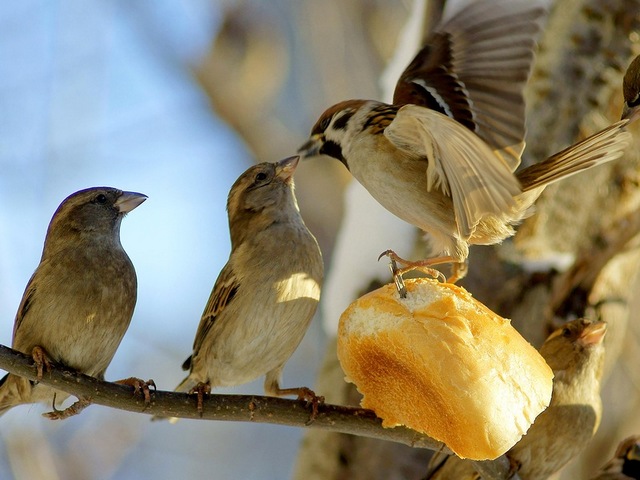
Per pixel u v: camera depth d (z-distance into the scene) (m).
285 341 10.64
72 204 10.83
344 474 11.94
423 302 8.28
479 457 8.00
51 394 10.42
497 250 11.58
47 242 10.84
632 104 9.12
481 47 8.42
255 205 10.94
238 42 19.45
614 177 11.57
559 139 11.59
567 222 11.56
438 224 9.01
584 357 10.90
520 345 8.15
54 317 10.34
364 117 9.37
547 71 11.76
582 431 10.93
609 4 11.80
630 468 11.73
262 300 10.49
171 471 18.33
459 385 7.93
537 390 8.05
